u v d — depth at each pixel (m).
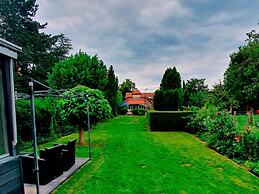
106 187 5.42
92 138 13.05
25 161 5.49
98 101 10.62
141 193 5.09
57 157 5.99
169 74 23.27
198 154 9.06
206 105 14.96
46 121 12.91
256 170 6.59
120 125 21.05
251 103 14.02
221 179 6.08
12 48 4.01
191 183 5.75
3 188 3.77
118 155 8.74
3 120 4.04
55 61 27.61
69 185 5.55
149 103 57.97
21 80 23.06
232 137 8.71
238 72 13.92
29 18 27.92
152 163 7.59
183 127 16.28
